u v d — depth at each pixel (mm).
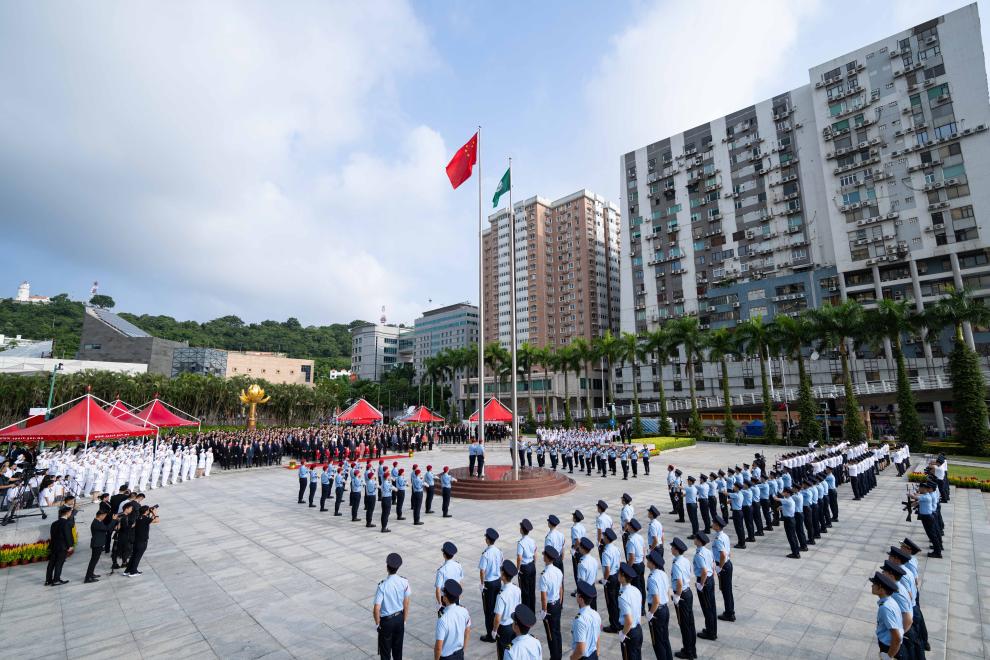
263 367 98625
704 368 74375
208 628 8930
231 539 14938
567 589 10930
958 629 8758
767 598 10227
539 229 112938
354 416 41938
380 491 16062
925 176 57312
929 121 57375
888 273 59719
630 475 28266
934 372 55125
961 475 25625
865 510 18578
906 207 58125
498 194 26266
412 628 8977
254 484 25797
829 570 11961
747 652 7965
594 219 111625
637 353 55781
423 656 7898
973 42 55469
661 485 24500
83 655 7926
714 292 75438
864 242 60750
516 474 22750
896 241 58438
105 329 84750
